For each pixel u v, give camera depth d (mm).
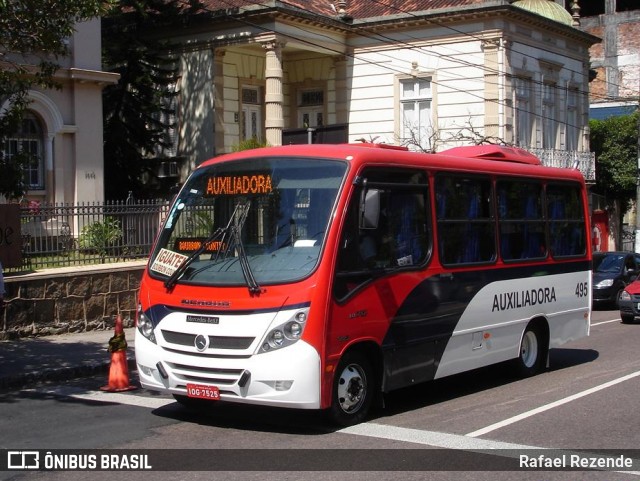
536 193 12367
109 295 15945
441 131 28531
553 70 31766
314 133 16047
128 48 25359
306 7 29828
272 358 7973
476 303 10641
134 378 12117
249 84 28453
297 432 8469
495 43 27734
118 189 26312
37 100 19984
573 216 13375
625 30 51312
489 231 11117
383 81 29547
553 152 30703
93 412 9625
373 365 9094
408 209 9594
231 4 28125
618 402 10141
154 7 26781
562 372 12555
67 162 21031
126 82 25562
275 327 8016
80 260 15688
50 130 20422
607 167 41625
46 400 10430
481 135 27859
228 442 8078
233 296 8266
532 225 12164
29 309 14586
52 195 20547
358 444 7973
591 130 41688
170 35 28047
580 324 13367
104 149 25672
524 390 11023
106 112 25609
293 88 31172
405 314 9352
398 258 9344
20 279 14359
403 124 29422
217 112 27125
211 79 27141
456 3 28812
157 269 9023
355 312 8562
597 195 40594
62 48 12797
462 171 10578
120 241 16359
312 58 30562
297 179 8766
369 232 8891
